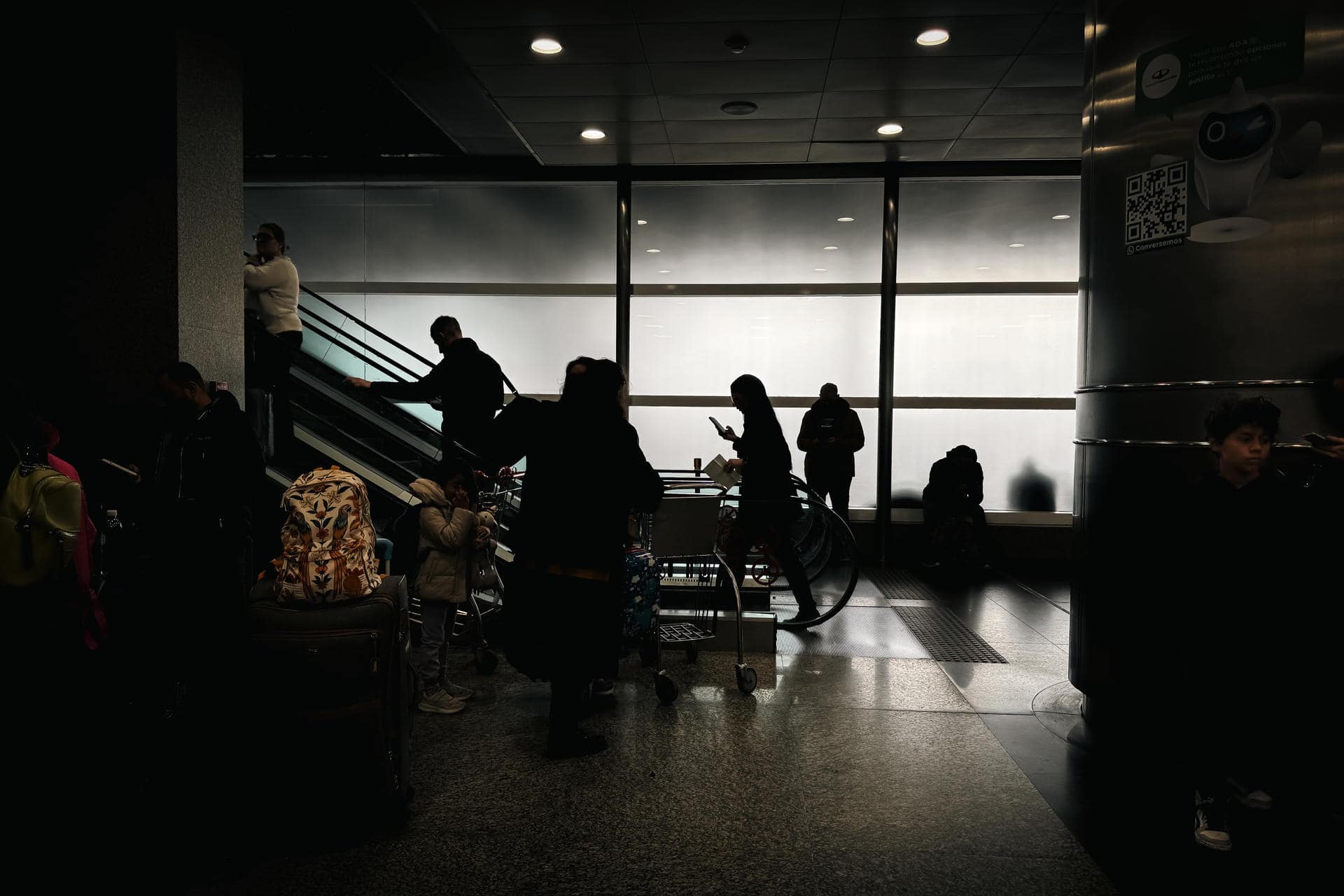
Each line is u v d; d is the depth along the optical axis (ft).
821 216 33.30
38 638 10.60
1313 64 11.02
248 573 16.10
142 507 13.98
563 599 12.22
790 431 33.71
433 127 30.53
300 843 9.99
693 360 33.86
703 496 16.44
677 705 15.17
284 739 9.62
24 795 10.93
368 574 10.36
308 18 21.12
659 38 21.16
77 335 16.49
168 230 16.35
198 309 17.08
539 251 33.76
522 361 33.96
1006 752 13.05
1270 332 11.41
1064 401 32.81
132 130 16.34
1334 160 10.93
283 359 21.49
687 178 32.63
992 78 23.47
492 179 32.94
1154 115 12.48
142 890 8.92
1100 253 13.48
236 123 18.47
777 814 10.87
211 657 13.33
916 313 33.24
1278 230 11.33
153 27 16.24
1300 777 10.16
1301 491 9.75
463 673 16.96
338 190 33.63
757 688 16.19
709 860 9.71
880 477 32.89
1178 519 10.24
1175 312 12.23
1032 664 17.99
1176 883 9.28
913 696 15.78
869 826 10.57
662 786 11.68
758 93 24.76
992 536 31.14
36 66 16.43
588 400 12.63
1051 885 9.23
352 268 33.78
